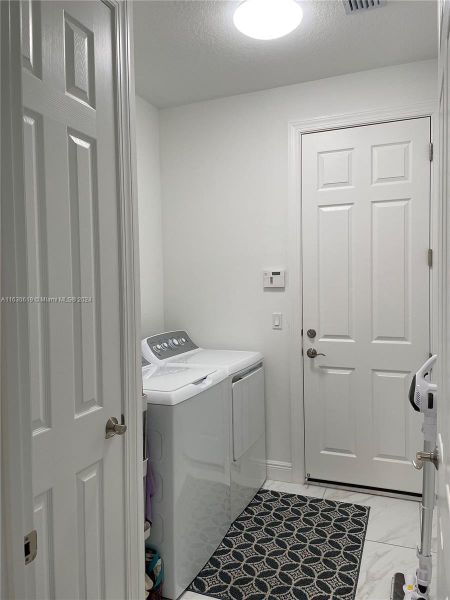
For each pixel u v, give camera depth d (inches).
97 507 51.2
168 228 122.1
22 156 22.1
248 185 113.3
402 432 102.0
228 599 71.2
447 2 30.3
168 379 81.0
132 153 57.3
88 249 49.8
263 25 78.9
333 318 106.7
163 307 123.1
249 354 108.0
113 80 54.4
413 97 97.7
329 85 104.3
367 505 99.4
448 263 29.6
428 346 99.1
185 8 76.0
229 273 116.2
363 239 103.3
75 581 47.4
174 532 70.6
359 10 77.4
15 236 21.5
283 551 83.0
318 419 108.9
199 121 117.3
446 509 31.0
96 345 51.3
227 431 90.6
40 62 43.1
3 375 20.7
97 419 51.1
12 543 20.7
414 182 98.7
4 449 20.6
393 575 75.4
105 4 53.2
